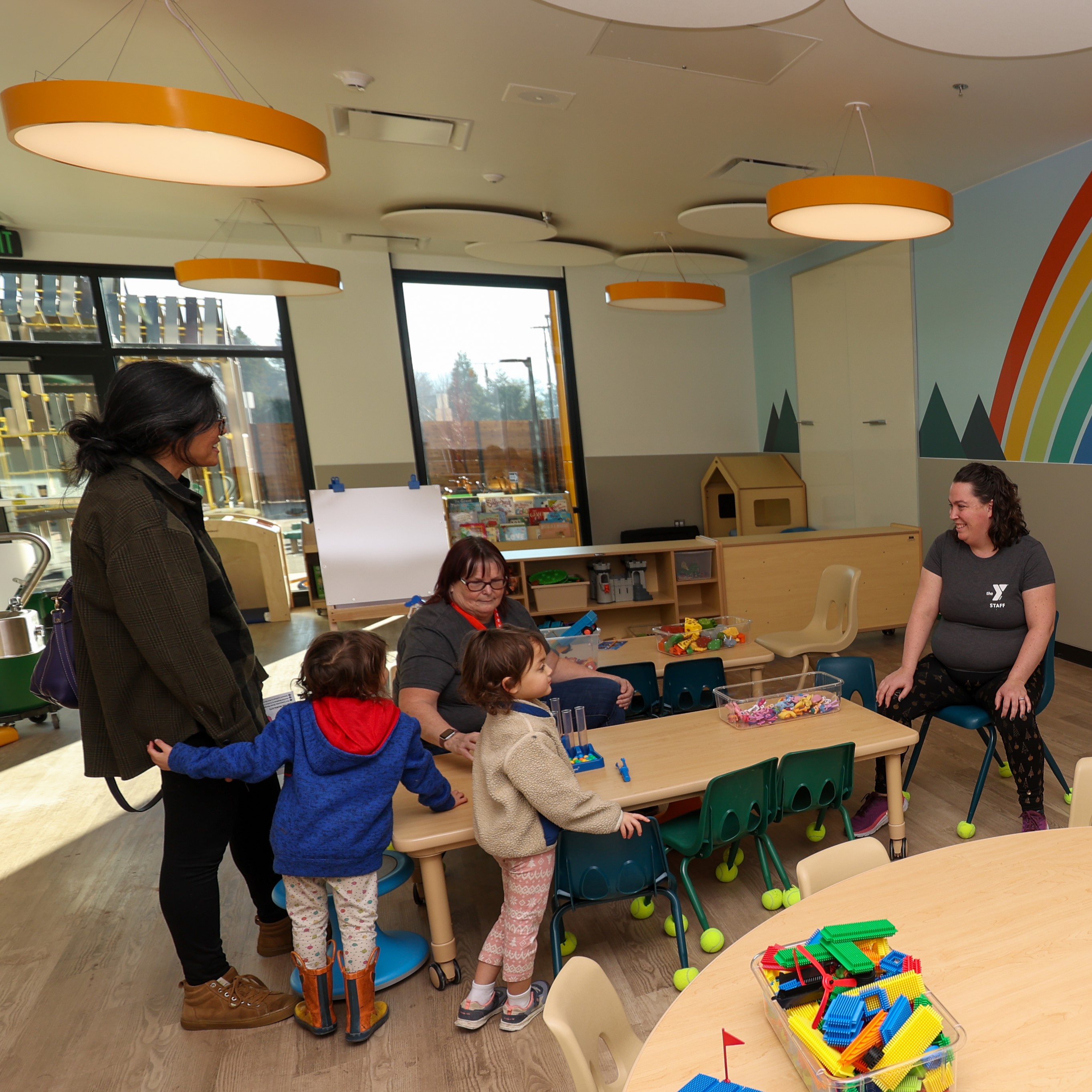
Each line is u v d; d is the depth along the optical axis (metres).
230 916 2.72
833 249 6.74
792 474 7.64
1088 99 3.88
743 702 2.59
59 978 2.42
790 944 1.24
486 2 2.96
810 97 3.81
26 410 6.43
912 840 2.81
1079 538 4.75
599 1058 1.92
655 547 5.07
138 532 1.77
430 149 4.38
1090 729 3.73
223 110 2.34
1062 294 4.70
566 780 1.86
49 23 3.09
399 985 2.26
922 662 3.03
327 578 4.54
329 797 1.89
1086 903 1.33
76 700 2.14
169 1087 1.94
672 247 6.71
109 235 6.29
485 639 1.90
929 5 2.38
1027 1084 0.97
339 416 7.11
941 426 5.76
